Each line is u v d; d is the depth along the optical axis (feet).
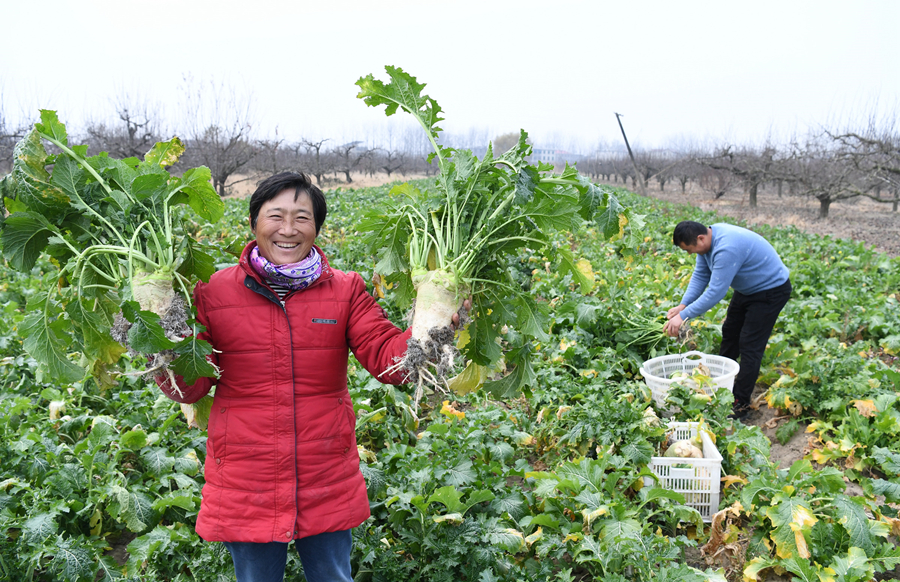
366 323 7.99
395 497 11.30
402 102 9.28
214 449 7.66
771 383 21.11
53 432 15.01
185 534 11.58
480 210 9.04
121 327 7.07
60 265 8.00
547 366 20.77
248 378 7.53
